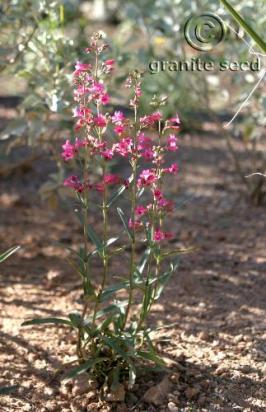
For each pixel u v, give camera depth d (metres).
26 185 5.04
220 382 2.95
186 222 4.51
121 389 2.82
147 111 5.24
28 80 3.79
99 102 2.62
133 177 2.65
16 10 3.72
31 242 4.25
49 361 3.06
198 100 5.05
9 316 3.42
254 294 3.65
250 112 4.84
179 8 4.68
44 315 3.44
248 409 2.82
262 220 4.52
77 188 2.69
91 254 2.72
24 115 4.05
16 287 3.74
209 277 3.83
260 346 3.19
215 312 3.48
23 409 2.79
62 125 3.91
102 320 3.34
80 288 3.74
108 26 8.28
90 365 2.76
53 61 3.65
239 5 4.29
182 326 3.36
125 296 3.59
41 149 5.34
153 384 2.92
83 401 2.83
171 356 3.11
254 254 4.09
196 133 5.83
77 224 4.48
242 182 5.03
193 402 2.84
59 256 4.09
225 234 4.35
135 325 2.85
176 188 4.94
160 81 5.21
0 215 4.59
